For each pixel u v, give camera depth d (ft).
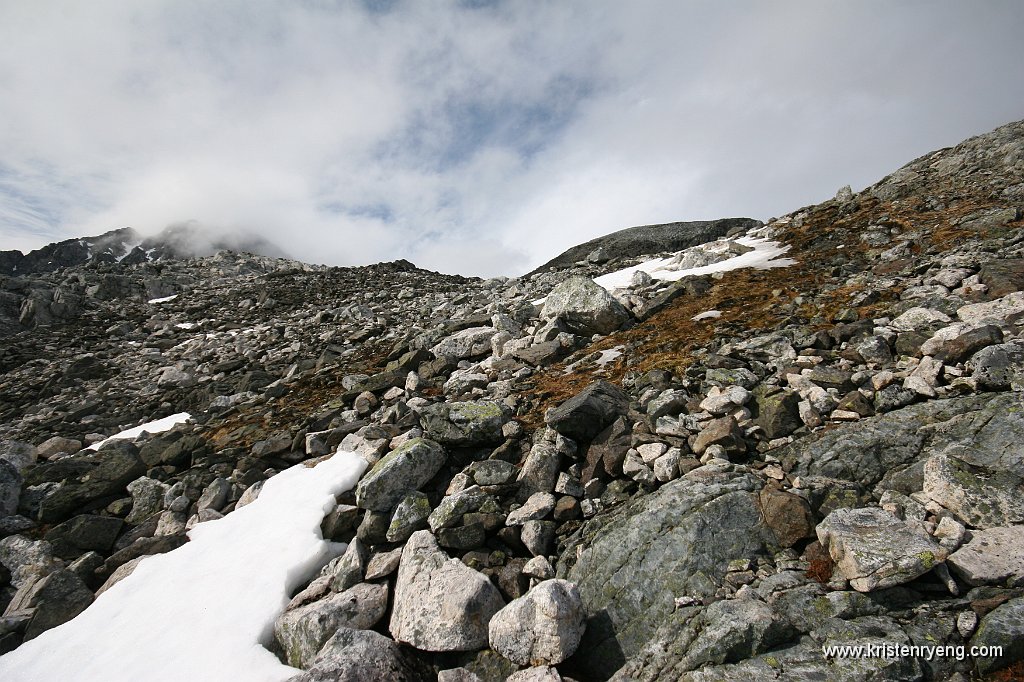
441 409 38.68
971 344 31.04
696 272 81.92
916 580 19.81
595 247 176.04
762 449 30.78
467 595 24.39
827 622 19.42
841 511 22.99
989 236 58.29
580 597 23.66
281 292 158.10
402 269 195.21
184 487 44.14
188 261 239.09
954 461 23.40
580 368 50.55
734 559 23.40
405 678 22.03
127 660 26.61
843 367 37.04
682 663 19.72
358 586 28.53
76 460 50.90
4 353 112.16
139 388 87.56
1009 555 19.34
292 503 36.96
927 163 101.86
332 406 56.90
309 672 20.98
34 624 30.35
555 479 32.42
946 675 17.30
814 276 64.80
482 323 77.10
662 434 33.09
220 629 27.66
